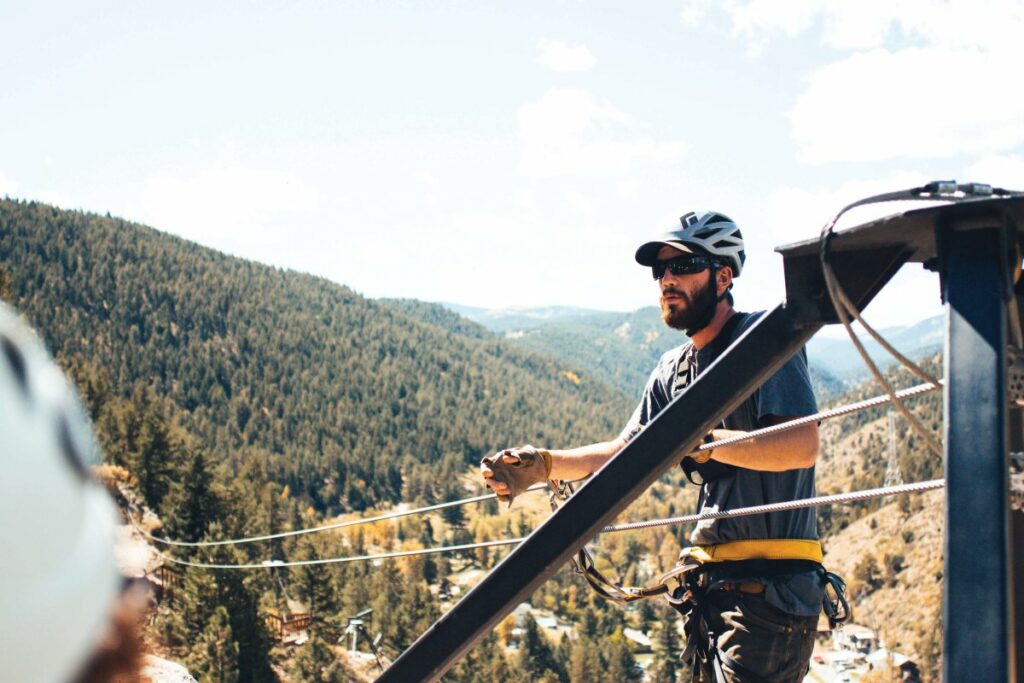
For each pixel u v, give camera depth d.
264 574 81.94
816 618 3.78
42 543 0.49
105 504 0.57
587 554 3.83
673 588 3.99
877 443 169.00
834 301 1.99
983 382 1.72
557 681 102.19
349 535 177.88
